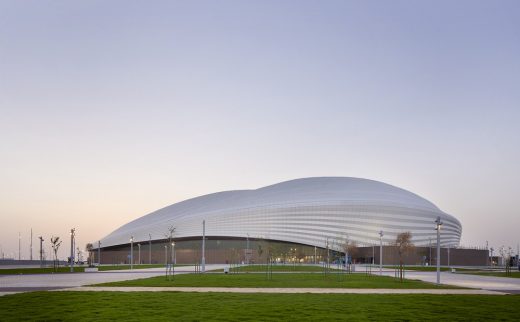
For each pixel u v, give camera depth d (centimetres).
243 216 18112
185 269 11012
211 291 4319
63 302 3366
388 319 2642
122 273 8838
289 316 2712
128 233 19212
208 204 19325
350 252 15388
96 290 4416
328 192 19025
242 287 4850
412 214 18988
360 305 3238
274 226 18000
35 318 2642
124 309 2989
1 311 2914
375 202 18550
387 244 17800
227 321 2536
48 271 10212
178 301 3431
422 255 17988
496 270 12369
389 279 6762
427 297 3844
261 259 17300
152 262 18938
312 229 18025
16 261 17488
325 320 2583
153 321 2528
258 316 2706
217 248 18262
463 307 3181
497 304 3375
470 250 18938
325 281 6012
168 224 18588
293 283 5544
